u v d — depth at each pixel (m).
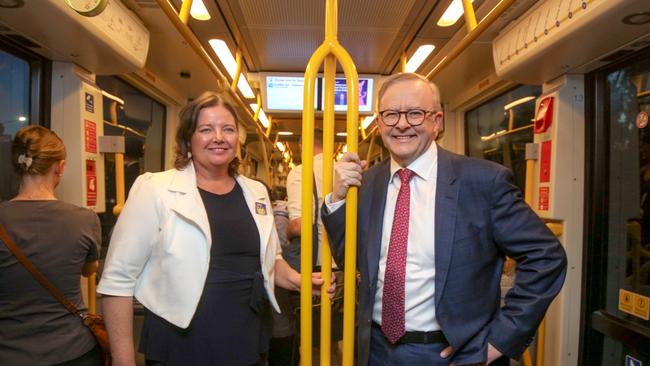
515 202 1.24
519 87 3.33
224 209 1.40
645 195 2.14
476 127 4.21
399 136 1.28
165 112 4.47
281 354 2.34
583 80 2.44
